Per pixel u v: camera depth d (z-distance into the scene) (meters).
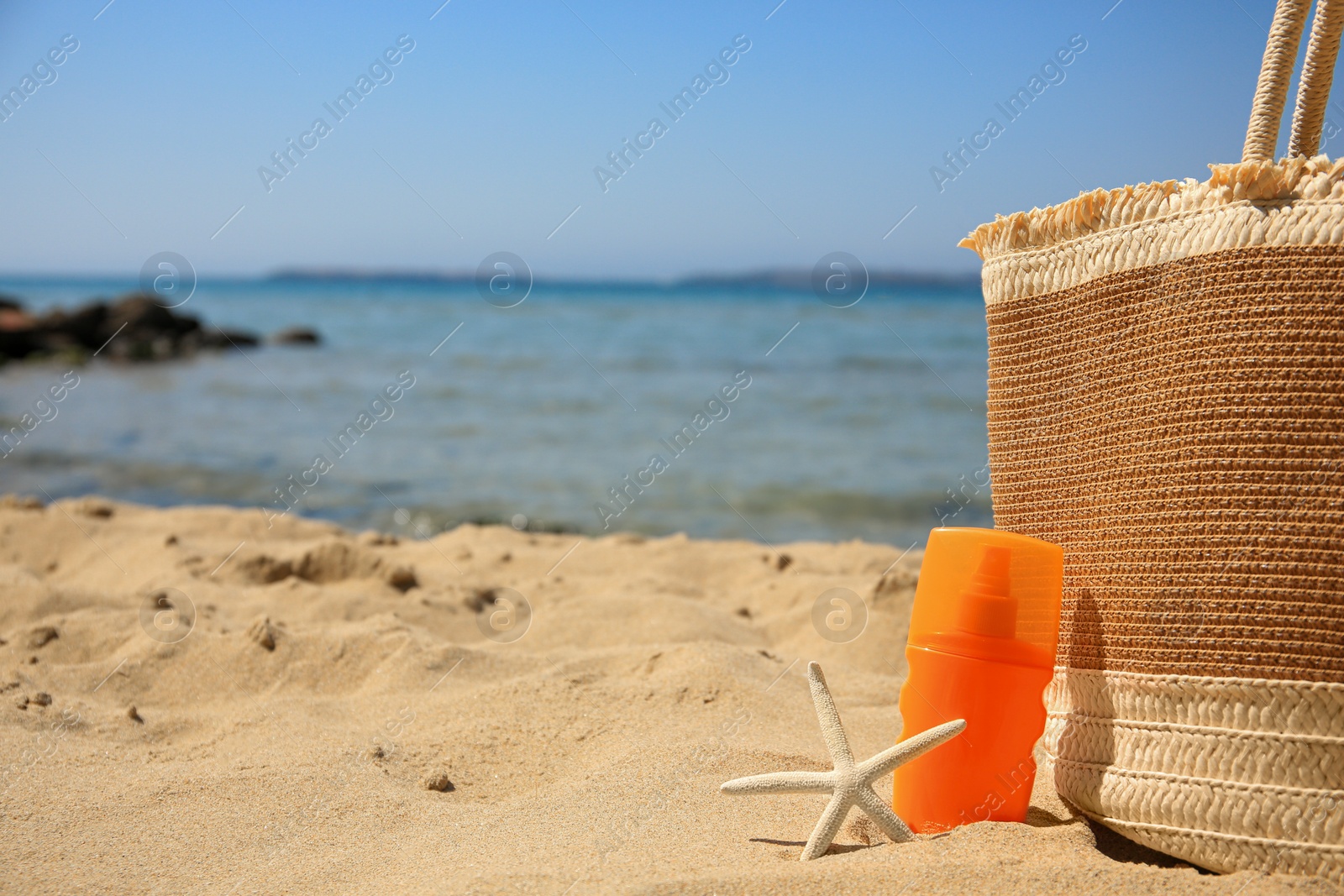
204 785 2.46
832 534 7.55
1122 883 1.74
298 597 4.36
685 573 5.48
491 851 2.08
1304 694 1.81
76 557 5.34
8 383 16.67
